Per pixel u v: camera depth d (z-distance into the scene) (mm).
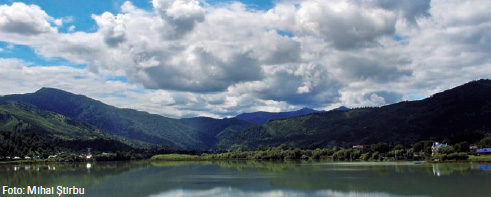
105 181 144250
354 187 112750
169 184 130500
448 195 95688
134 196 104312
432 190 103625
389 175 143875
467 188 105375
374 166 199750
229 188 117062
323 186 116312
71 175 175750
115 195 106750
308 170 181125
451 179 125250
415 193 99875
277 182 129500
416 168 175500
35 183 138625
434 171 156000
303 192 105938
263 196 101125
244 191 110062
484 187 106500
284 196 100250
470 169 160750
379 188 109625
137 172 193750
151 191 113688
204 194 106375
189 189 116375
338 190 107875
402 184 116438
